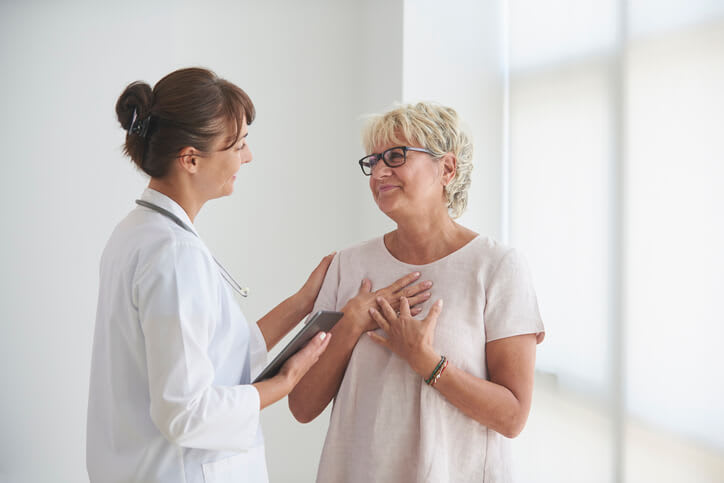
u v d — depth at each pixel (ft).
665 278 6.72
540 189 8.57
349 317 5.05
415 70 9.00
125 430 3.99
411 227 5.12
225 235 10.64
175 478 3.96
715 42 6.20
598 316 7.58
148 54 10.68
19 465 10.71
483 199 9.15
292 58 11.02
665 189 6.73
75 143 10.69
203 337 3.88
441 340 4.79
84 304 10.73
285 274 10.98
